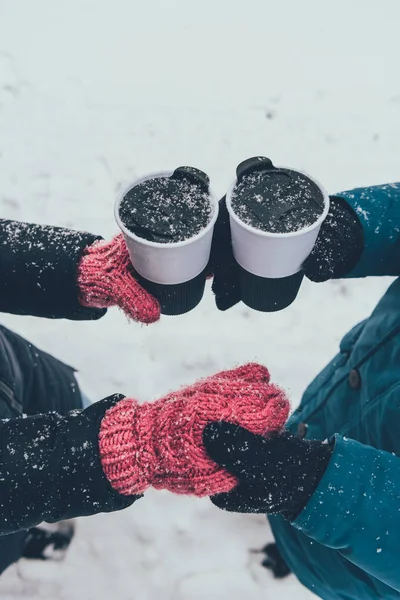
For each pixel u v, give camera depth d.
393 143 2.09
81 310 0.91
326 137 2.08
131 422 0.82
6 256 0.88
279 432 0.83
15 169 1.97
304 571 1.25
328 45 2.27
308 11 2.33
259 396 0.83
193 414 0.80
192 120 2.08
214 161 2.03
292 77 2.19
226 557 1.53
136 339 1.73
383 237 0.92
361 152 2.07
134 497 0.83
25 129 2.03
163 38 2.24
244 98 2.13
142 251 0.79
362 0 2.36
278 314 1.79
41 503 0.81
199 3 2.32
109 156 2.01
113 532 1.54
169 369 1.71
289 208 0.80
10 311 0.93
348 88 2.18
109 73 2.15
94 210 1.93
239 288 0.88
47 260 0.88
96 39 2.22
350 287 1.83
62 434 0.82
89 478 0.80
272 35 2.28
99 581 1.50
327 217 0.90
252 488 0.81
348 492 0.82
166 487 0.82
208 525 1.55
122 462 0.80
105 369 1.70
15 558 1.32
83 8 2.29
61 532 1.54
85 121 2.05
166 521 1.55
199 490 0.80
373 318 1.05
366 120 2.12
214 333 1.75
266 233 0.77
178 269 0.80
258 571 1.52
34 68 2.15
